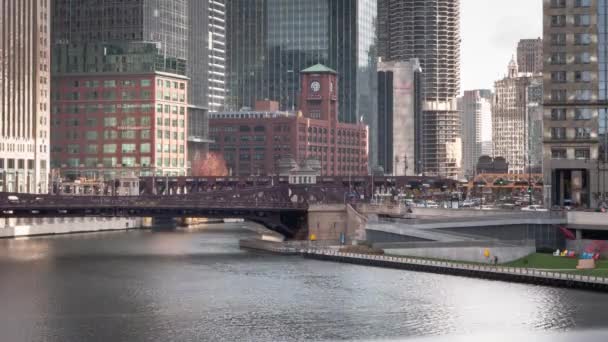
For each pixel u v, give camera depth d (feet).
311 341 481.05
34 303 579.07
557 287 605.31
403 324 514.68
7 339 487.61
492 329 501.56
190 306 568.00
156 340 484.33
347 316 534.37
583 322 512.22
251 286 633.20
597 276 597.11
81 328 510.17
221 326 514.27
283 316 537.24
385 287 619.26
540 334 490.49
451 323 514.27
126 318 535.19
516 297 577.02
